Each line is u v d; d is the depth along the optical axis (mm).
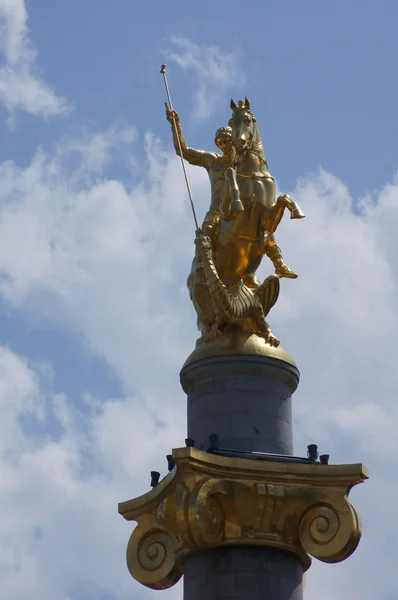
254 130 53969
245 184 52875
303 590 50719
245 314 51219
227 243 52781
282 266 52781
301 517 49094
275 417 50469
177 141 55281
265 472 48406
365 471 48938
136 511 51438
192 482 47875
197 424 50656
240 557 48281
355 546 48438
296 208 51906
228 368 50656
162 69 56438
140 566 51375
